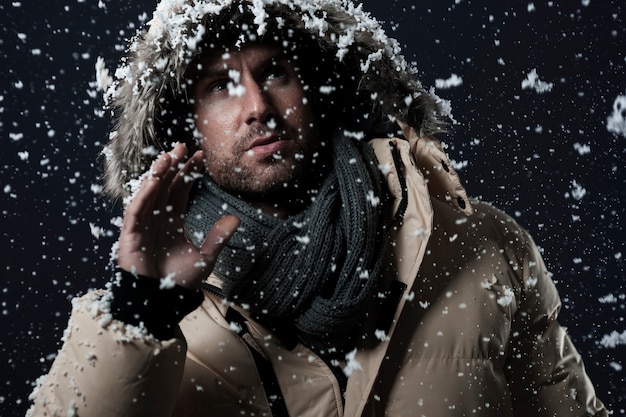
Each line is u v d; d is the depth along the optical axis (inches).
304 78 42.8
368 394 36.9
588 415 45.4
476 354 40.1
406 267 39.2
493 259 42.9
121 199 44.7
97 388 31.4
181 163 33.0
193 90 39.5
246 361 36.7
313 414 36.8
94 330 31.8
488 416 39.5
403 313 39.8
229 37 38.7
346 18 43.1
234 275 37.2
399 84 44.8
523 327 44.2
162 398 32.3
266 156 38.2
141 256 32.4
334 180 39.9
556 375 45.0
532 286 44.1
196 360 36.5
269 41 39.0
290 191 39.9
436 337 39.6
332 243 38.1
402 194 40.1
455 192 42.8
